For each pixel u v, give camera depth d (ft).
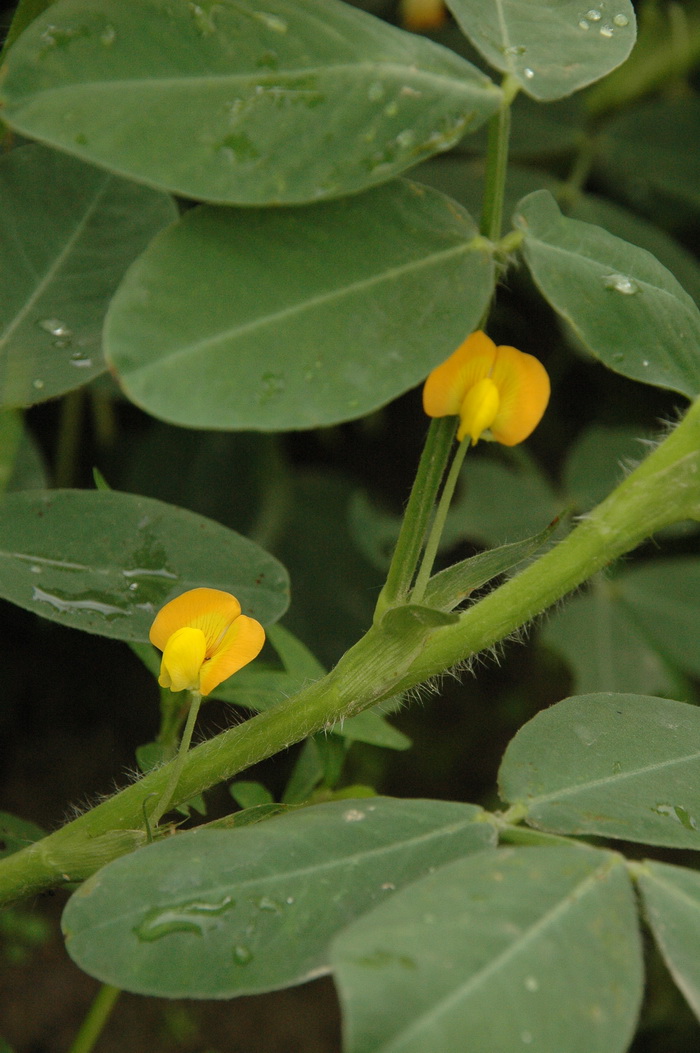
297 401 1.60
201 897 1.61
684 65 3.16
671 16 3.14
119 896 1.61
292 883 1.62
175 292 1.60
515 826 1.65
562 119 3.15
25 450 1.96
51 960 4.10
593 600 3.47
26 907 3.87
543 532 1.67
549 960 1.56
